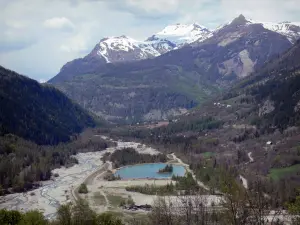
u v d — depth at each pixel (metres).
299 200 74.94
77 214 151.88
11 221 146.38
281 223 86.06
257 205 72.06
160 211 153.38
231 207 70.56
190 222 142.25
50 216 197.50
